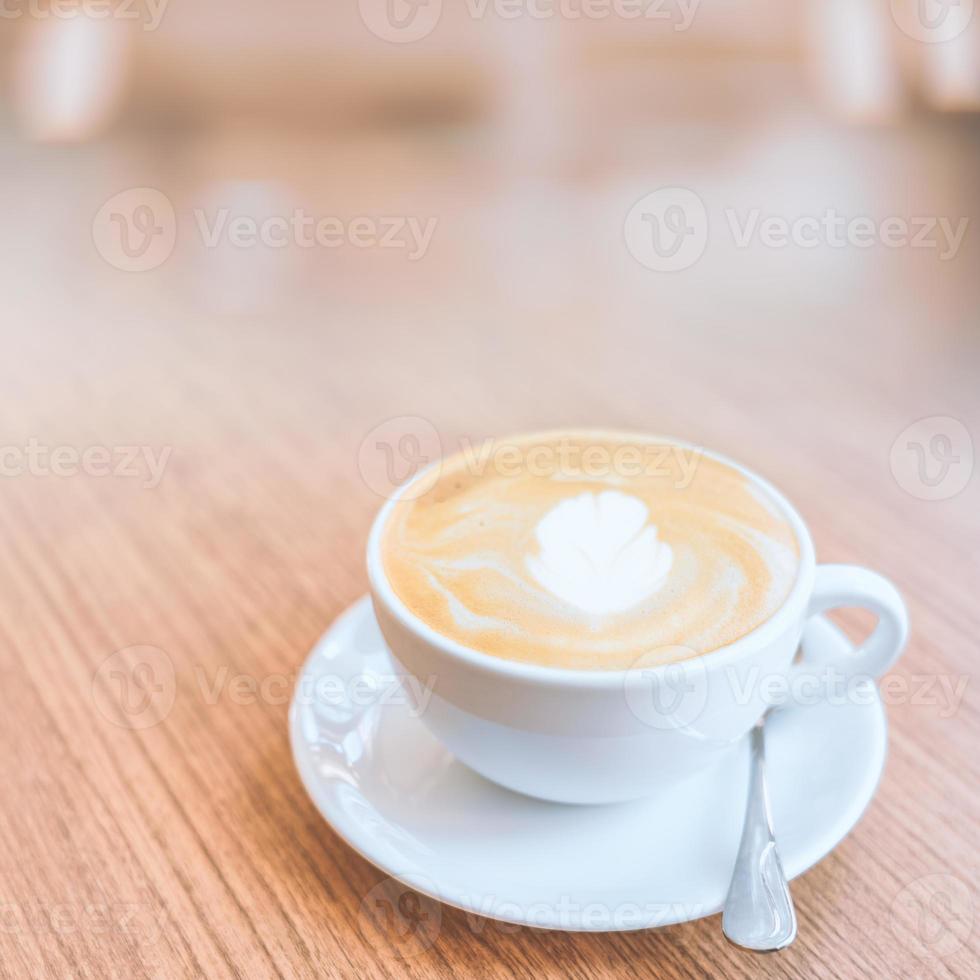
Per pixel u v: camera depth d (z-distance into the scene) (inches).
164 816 18.2
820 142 36.5
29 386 25.8
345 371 25.9
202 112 40.6
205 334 27.3
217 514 22.6
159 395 25.5
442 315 27.6
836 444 23.4
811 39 45.2
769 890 16.7
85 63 44.5
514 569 18.0
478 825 17.7
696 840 17.5
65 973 16.8
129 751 18.9
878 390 24.7
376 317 27.7
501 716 16.8
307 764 18.1
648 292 28.3
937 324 26.5
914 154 34.7
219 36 46.4
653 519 18.7
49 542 22.1
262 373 26.0
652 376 25.4
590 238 31.3
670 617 17.4
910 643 20.0
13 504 22.9
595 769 17.1
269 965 16.8
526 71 44.8
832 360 25.6
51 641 20.4
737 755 18.3
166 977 16.7
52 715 19.4
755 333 26.5
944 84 40.1
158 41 45.4
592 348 26.3
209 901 17.3
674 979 16.6
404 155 37.0
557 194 33.9
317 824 18.1
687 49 46.4
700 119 39.5
